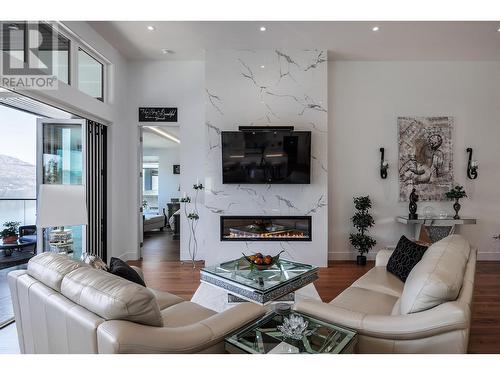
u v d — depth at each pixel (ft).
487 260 14.99
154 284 11.53
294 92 13.78
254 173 13.37
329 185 15.28
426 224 13.82
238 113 13.80
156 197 32.12
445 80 15.08
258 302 7.39
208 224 13.85
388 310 6.04
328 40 12.89
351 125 15.21
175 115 15.34
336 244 15.24
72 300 4.37
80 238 12.48
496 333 7.63
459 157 15.08
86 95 11.60
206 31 12.14
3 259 14.34
